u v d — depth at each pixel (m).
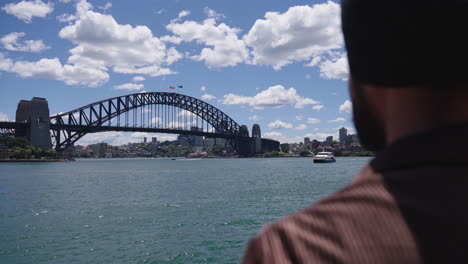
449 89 0.68
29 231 15.32
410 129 0.71
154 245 12.74
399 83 0.71
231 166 109.06
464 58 0.66
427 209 0.62
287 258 0.69
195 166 113.38
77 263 10.99
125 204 23.38
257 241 0.76
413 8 0.68
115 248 12.45
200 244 12.83
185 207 21.64
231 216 18.38
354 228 0.66
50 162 153.00
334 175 54.12
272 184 38.78
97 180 50.03
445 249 0.60
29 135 155.75
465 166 0.63
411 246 0.61
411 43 0.68
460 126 0.67
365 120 0.80
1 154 144.62
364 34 0.73
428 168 0.66
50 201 25.86
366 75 0.75
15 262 11.13
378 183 0.71
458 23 0.66
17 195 30.38
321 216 0.72
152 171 78.38
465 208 0.61
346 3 0.78
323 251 0.66
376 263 0.62
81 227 15.96
